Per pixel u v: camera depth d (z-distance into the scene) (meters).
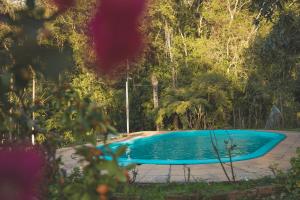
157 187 6.01
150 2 0.74
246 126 19.12
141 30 0.73
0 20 1.04
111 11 0.71
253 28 19.44
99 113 1.34
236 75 19.36
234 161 8.30
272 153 9.25
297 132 13.50
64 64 1.01
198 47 20.50
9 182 0.70
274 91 17.62
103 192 1.11
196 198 5.43
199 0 21.92
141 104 19.36
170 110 18.28
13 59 1.05
